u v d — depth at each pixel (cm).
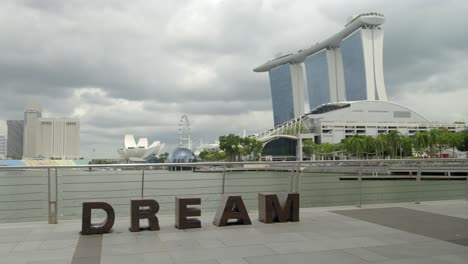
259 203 1330
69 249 970
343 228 1209
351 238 1078
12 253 935
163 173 1546
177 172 1562
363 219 1351
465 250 952
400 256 902
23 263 856
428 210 1530
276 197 1300
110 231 1162
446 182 1997
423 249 962
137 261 866
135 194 1617
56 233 1142
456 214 1442
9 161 15038
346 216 1408
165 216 1407
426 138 13712
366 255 909
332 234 1128
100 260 877
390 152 15100
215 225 1255
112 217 1149
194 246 995
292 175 1582
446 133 14138
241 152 19088
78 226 1238
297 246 993
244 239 1068
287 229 1195
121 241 1047
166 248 975
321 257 895
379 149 15238
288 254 920
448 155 15000
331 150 18662
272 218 1290
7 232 1155
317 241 1045
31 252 944
